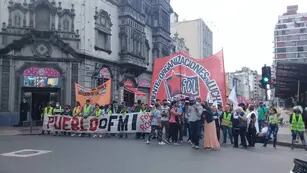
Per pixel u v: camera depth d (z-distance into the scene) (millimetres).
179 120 19141
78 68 33156
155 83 20891
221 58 20156
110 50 37594
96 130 23531
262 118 21781
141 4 42938
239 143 20031
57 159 13031
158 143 18781
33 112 32156
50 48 32406
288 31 156250
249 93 138625
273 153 15969
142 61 42656
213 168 11562
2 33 31578
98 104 24469
